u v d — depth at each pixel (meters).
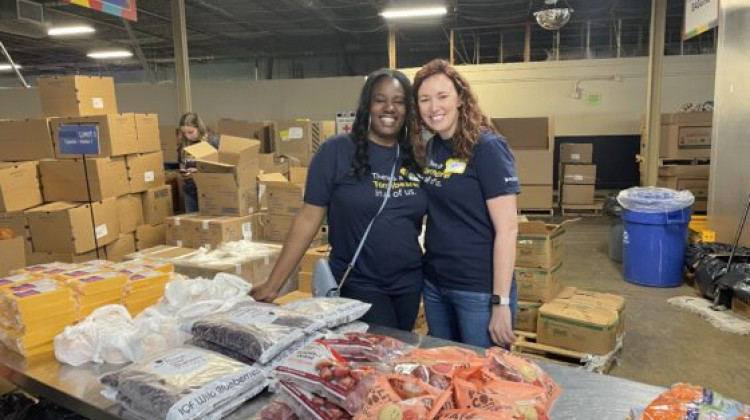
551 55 10.23
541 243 3.04
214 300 1.37
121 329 1.27
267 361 1.07
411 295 1.74
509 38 10.65
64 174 3.71
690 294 4.04
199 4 8.11
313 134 6.05
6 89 10.29
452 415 0.78
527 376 0.94
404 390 0.84
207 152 3.74
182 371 1.01
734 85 4.11
